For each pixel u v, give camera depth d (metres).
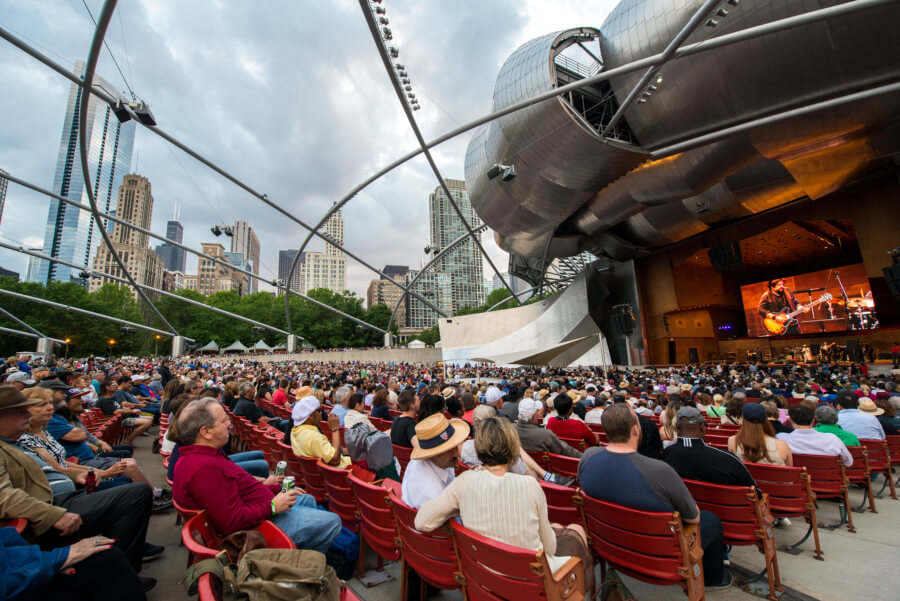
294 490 3.19
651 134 23.34
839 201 28.28
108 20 15.08
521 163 27.31
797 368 28.98
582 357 39.47
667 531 2.61
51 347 48.47
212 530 2.65
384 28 18.11
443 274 146.38
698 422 3.70
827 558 3.96
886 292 34.53
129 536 3.13
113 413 8.59
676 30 19.39
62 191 130.25
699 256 39.12
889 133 20.08
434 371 32.47
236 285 139.25
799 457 4.88
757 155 23.44
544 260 44.97
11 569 1.90
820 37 15.98
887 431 7.02
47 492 2.72
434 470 3.00
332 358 59.59
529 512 2.20
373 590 3.47
